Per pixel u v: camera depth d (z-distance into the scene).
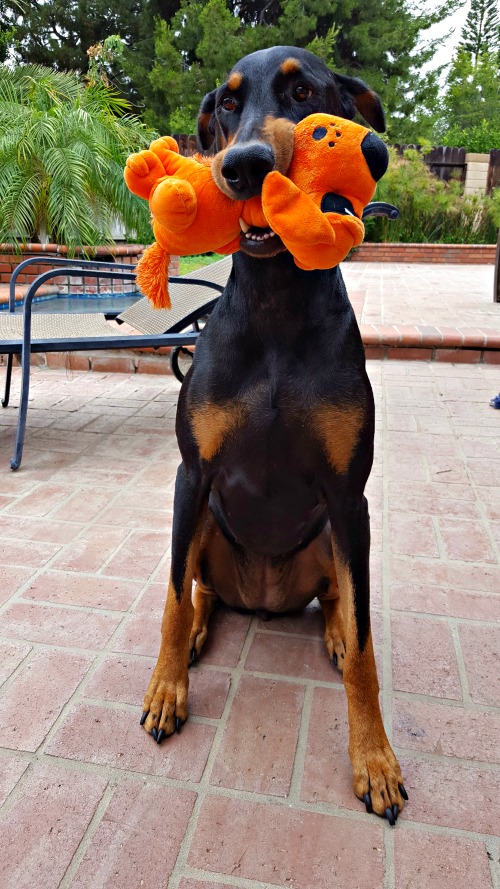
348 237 1.39
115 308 5.14
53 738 1.68
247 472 1.72
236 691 1.87
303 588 2.07
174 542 1.74
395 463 3.51
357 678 1.57
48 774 1.58
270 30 18.92
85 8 21.94
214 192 1.47
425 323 6.59
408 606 2.27
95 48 11.64
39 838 1.41
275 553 1.94
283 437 1.63
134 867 1.35
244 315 1.60
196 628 2.06
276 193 1.32
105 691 1.84
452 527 2.82
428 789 1.55
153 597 2.30
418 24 20.92
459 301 8.25
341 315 1.63
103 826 1.44
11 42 16.67
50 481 3.29
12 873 1.34
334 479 1.64
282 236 1.35
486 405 4.52
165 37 19.28
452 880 1.34
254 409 1.62
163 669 1.75
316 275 1.57
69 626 2.13
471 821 1.47
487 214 15.44
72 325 4.06
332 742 1.69
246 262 1.55
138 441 3.88
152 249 1.69
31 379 5.31
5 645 2.03
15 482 3.27
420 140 16.14
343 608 1.68
